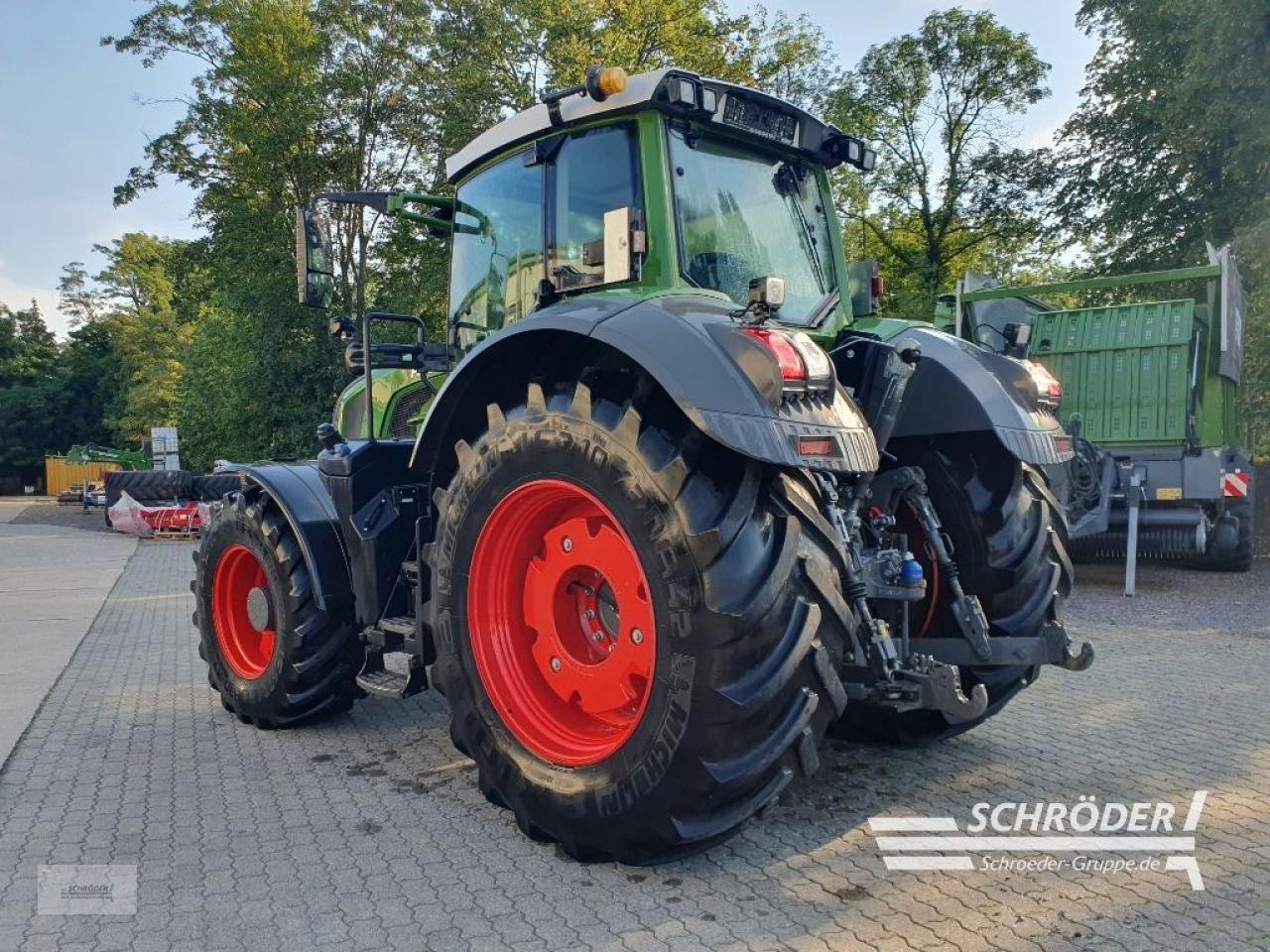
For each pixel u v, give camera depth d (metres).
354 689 4.53
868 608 3.27
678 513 2.63
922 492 3.55
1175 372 8.80
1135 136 18.08
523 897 2.75
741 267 3.51
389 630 3.97
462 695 3.22
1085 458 8.51
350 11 20.34
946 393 3.63
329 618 4.35
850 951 2.39
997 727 4.28
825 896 2.71
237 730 4.62
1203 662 5.54
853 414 2.85
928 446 3.79
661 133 3.31
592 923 2.58
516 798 3.06
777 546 2.66
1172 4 14.59
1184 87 14.33
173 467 24.94
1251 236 12.49
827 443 2.65
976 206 25.81
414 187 20.95
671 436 2.76
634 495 2.71
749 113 3.54
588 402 2.88
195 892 2.83
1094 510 8.48
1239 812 3.27
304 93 19.89
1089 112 18.77
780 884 2.79
